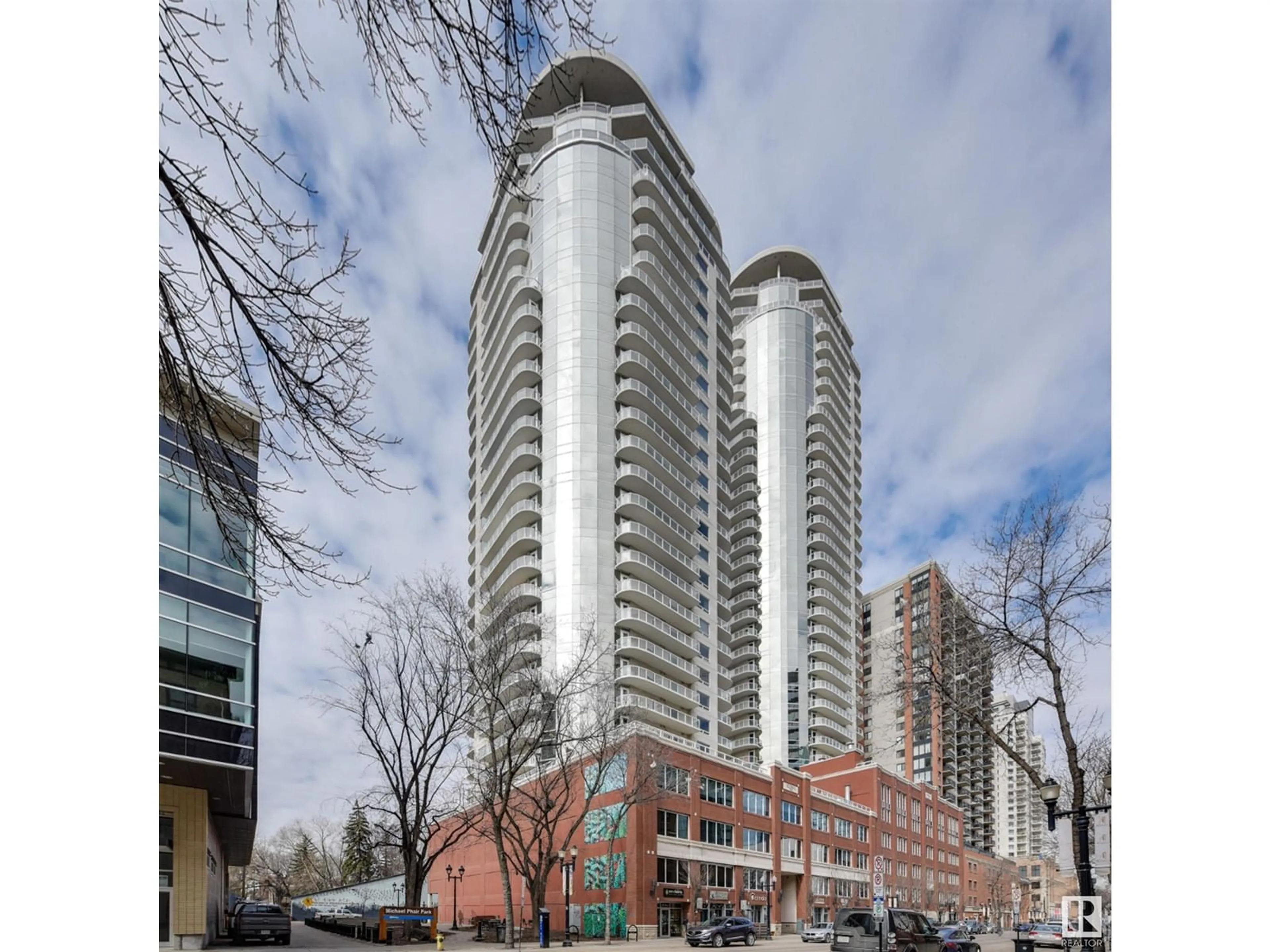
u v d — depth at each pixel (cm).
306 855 9738
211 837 3017
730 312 9038
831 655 10362
